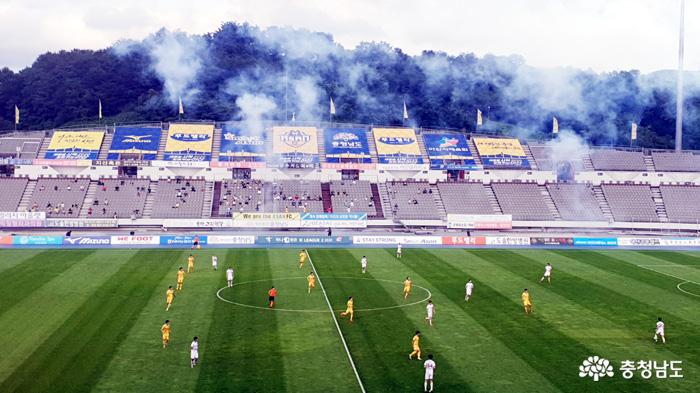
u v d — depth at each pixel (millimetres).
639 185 134250
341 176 131375
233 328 50438
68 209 116500
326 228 115000
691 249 97500
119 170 128250
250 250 90000
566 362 43594
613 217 124875
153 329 49719
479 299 61281
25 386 38000
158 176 125875
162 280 67688
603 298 62469
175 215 116625
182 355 43812
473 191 130000
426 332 50031
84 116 181500
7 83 186625
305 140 135625
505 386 39156
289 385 38688
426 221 119938
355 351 45219
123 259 80062
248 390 37844
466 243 98438
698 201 129500
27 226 108812
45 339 46719
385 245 96562
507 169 134000
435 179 132000
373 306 58062
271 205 121188
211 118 181500
